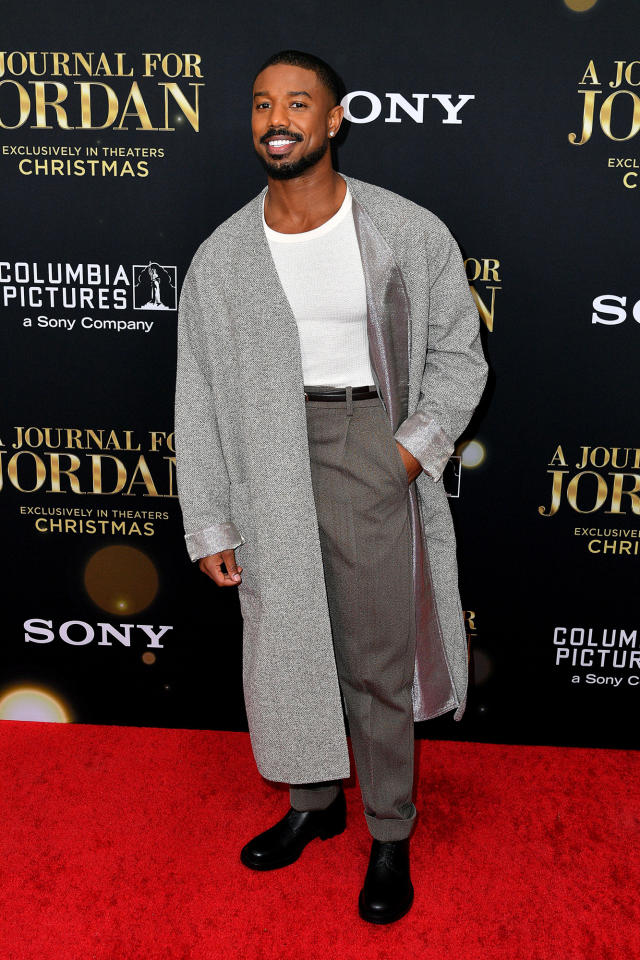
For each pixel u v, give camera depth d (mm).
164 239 1962
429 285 1562
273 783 2082
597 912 1688
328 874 1808
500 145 1845
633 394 1970
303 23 1812
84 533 2182
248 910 1704
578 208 1867
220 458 1673
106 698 2305
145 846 1870
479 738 2250
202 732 2291
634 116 1811
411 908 1706
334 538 1572
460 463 2045
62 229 1969
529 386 1980
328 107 1448
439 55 1805
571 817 1960
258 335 1537
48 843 1872
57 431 2111
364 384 1562
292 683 1647
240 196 1923
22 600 2238
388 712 1661
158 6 1829
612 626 2127
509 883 1765
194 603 2211
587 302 1922
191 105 1878
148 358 2047
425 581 1693
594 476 2029
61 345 2049
